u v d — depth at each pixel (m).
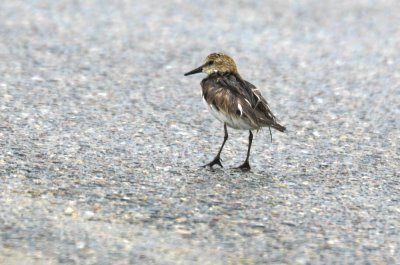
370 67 21.44
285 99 18.41
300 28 25.56
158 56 21.91
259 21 26.27
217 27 25.39
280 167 13.77
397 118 17.08
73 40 23.00
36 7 26.81
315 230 11.09
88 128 15.35
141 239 10.58
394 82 20.05
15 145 14.02
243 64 21.41
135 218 11.20
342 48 23.36
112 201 11.73
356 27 25.77
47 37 23.17
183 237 10.69
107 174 12.86
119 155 13.89
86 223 10.95
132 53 22.05
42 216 11.09
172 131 15.53
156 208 11.57
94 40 23.17
